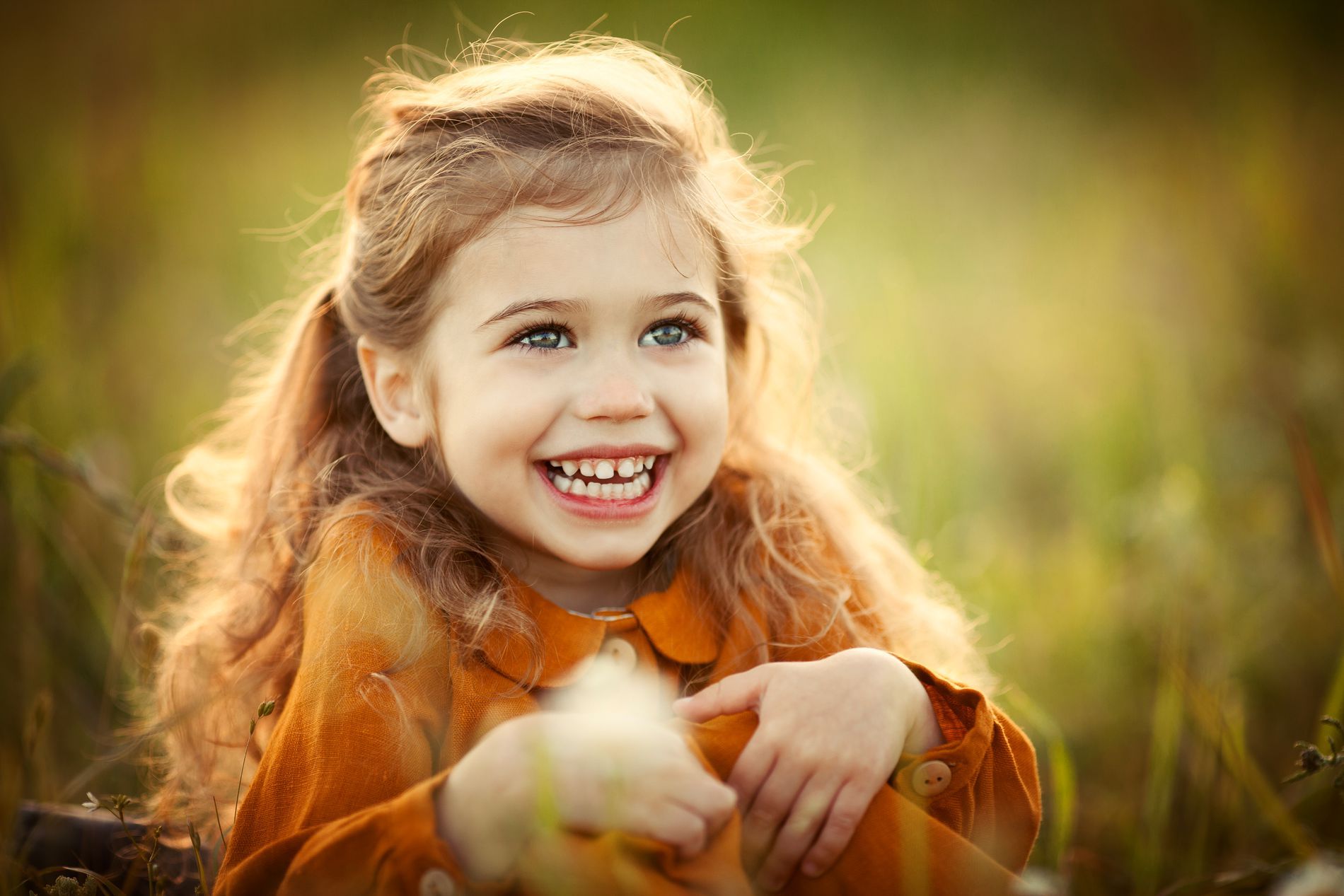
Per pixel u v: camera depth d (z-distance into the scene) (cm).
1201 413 322
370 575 150
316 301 189
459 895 110
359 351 171
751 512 179
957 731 134
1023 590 264
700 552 173
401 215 163
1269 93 486
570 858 109
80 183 384
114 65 564
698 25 625
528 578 164
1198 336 357
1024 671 244
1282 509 267
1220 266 395
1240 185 430
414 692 142
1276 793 208
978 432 338
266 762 139
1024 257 437
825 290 325
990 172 510
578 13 623
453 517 162
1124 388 331
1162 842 192
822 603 175
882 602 188
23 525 221
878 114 558
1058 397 365
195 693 179
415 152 166
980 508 308
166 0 605
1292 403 301
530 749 113
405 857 111
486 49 205
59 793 200
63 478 207
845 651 135
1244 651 237
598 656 155
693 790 114
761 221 192
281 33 624
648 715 153
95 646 225
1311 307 363
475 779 113
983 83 598
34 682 215
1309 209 404
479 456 153
